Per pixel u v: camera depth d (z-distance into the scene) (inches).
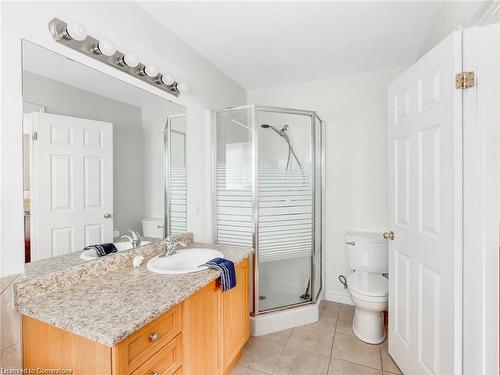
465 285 46.8
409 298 62.2
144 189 68.0
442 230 50.1
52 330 37.9
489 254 44.1
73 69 50.2
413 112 59.6
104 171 57.8
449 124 47.7
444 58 49.0
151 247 68.7
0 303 39.0
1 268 39.4
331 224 107.8
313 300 94.7
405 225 63.6
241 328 69.6
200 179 87.2
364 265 93.8
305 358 72.3
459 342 47.3
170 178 75.7
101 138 56.9
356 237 95.2
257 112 86.8
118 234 61.4
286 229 93.6
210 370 55.6
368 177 101.1
